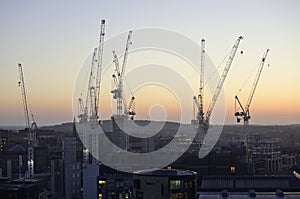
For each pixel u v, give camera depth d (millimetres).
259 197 64812
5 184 111562
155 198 78125
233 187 81750
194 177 80812
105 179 135000
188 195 79312
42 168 195750
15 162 195375
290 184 81812
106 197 133875
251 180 82250
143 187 79438
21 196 103188
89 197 137000
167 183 77688
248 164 180875
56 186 168250
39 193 122625
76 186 163250
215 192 75812
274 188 80125
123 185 133500
